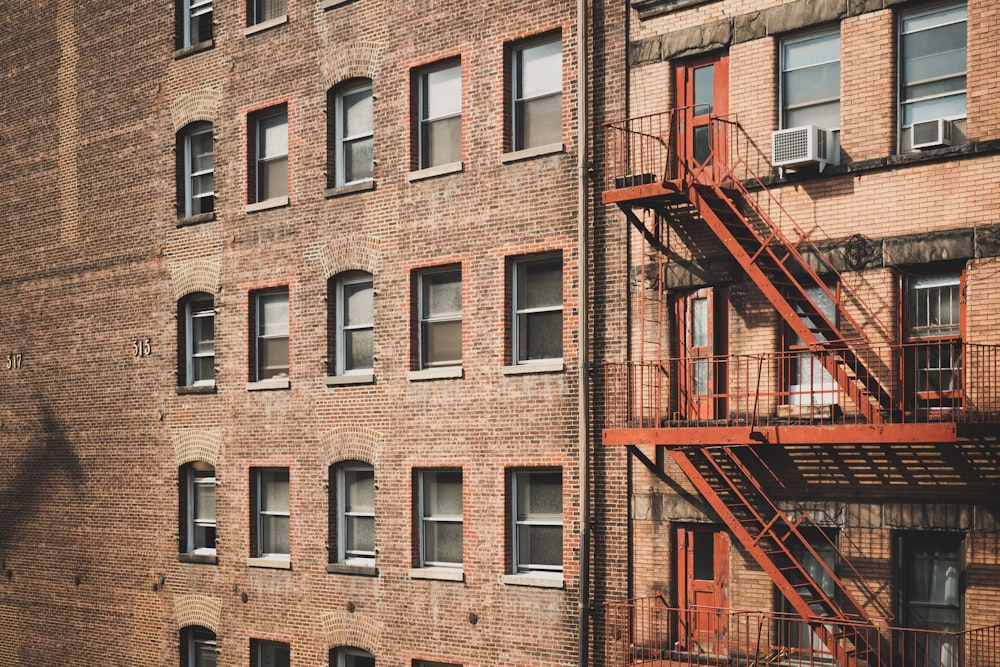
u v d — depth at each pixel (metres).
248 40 28.25
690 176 19.30
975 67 17.77
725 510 18.91
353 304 26.27
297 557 26.50
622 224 21.64
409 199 24.88
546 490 22.83
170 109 29.94
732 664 19.61
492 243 23.45
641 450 21.16
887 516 18.19
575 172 22.31
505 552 22.94
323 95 26.56
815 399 19.11
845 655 17.55
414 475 24.58
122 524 30.55
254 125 28.30
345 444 25.70
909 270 18.34
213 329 29.12
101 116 31.78
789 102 19.84
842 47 19.08
